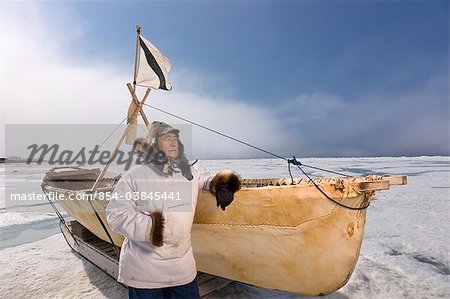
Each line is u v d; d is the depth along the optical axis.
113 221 1.62
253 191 2.22
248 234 2.30
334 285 2.28
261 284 2.50
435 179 12.54
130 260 1.69
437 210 6.41
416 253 3.88
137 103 3.66
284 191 2.13
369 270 3.33
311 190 2.06
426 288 2.88
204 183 2.21
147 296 1.68
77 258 3.92
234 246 2.40
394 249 4.05
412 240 4.40
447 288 2.88
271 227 2.20
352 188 1.97
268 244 2.26
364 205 2.10
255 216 2.23
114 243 3.28
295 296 2.74
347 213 2.06
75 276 3.32
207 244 2.50
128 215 1.60
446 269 3.37
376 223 5.41
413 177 13.59
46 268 3.57
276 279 2.40
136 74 3.66
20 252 4.20
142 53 3.65
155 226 1.58
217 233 2.40
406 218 5.72
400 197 7.97
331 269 2.19
